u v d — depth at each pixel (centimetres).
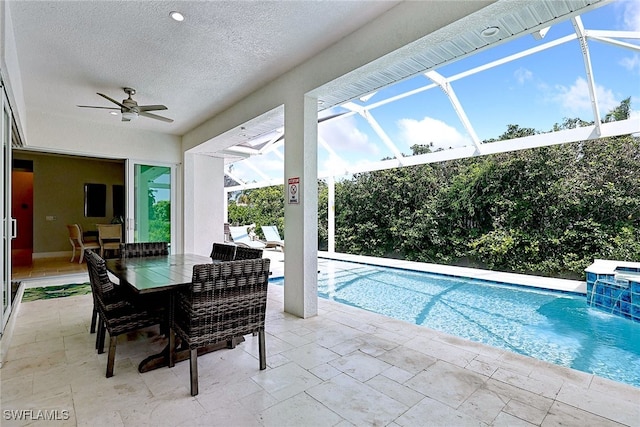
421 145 890
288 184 371
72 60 337
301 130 354
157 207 636
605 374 271
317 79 332
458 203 748
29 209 907
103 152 568
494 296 526
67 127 530
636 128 436
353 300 511
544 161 620
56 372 225
